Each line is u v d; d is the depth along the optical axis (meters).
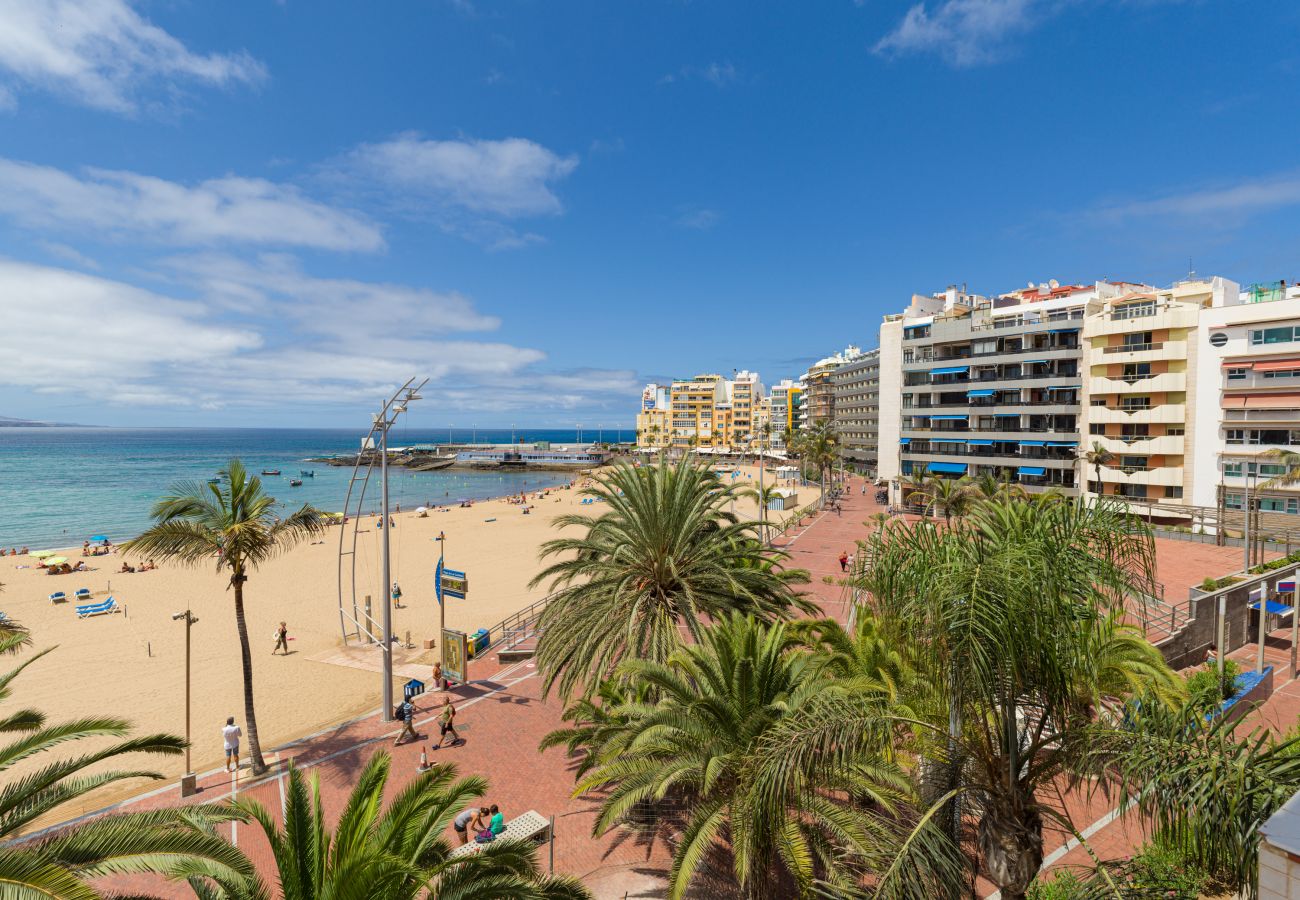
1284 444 44.31
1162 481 50.59
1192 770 6.04
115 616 36.56
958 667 6.77
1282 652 24.61
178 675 26.50
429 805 8.55
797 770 7.21
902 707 7.98
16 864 5.65
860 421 122.06
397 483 145.62
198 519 17.59
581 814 14.55
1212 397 48.19
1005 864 7.39
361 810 8.03
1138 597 7.44
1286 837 4.93
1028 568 6.59
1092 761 6.95
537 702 21.41
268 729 20.95
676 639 15.69
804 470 111.12
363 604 39.50
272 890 11.62
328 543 65.12
